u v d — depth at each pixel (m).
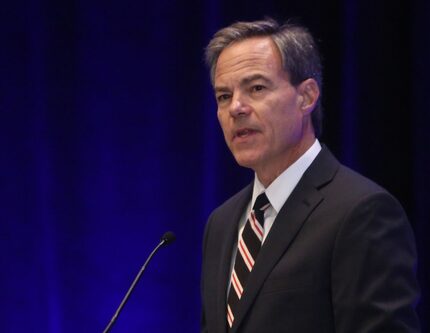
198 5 11.80
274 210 5.88
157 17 11.89
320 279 5.21
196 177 11.82
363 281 5.01
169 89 11.88
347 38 10.99
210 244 6.55
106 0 12.00
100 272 11.95
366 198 5.27
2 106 12.09
